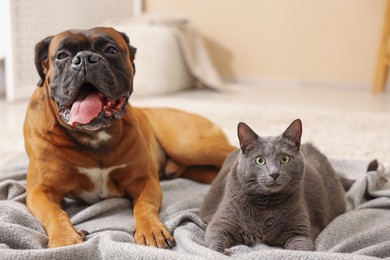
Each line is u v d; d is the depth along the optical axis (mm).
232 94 6137
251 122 4297
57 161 2029
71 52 1984
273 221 1710
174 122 2670
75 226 1937
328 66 7023
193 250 1620
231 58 7441
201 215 2021
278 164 1661
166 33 6043
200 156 2570
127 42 2215
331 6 6871
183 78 6395
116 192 2215
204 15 7465
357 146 3502
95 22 6605
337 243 1812
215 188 2016
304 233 1710
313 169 2016
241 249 1690
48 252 1530
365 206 2203
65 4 5855
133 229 1898
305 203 1832
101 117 1938
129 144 2141
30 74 5371
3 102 5148
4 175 2459
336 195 2113
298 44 7105
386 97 6113
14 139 3555
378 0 6664
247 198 1719
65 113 1952
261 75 7355
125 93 2059
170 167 2689
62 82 1914
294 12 7047
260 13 7207
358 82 6902
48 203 1935
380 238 1804
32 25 5309
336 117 4570
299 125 1731
